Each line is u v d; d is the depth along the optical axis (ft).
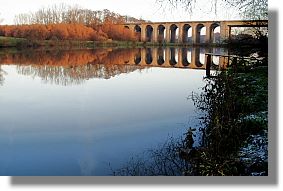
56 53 171.12
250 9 46.14
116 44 258.57
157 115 39.22
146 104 45.96
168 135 31.09
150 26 259.80
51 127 36.86
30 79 76.84
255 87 38.09
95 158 26.71
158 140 29.84
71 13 245.65
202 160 21.76
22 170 25.09
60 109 45.37
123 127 35.27
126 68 100.83
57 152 28.78
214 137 24.89
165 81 69.10
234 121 26.89
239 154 22.15
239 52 92.63
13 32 217.36
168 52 186.09
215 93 39.93
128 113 41.42
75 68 100.37
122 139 31.14
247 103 31.37
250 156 21.59
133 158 25.73
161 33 256.93
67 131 35.17
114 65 110.83
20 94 57.57
